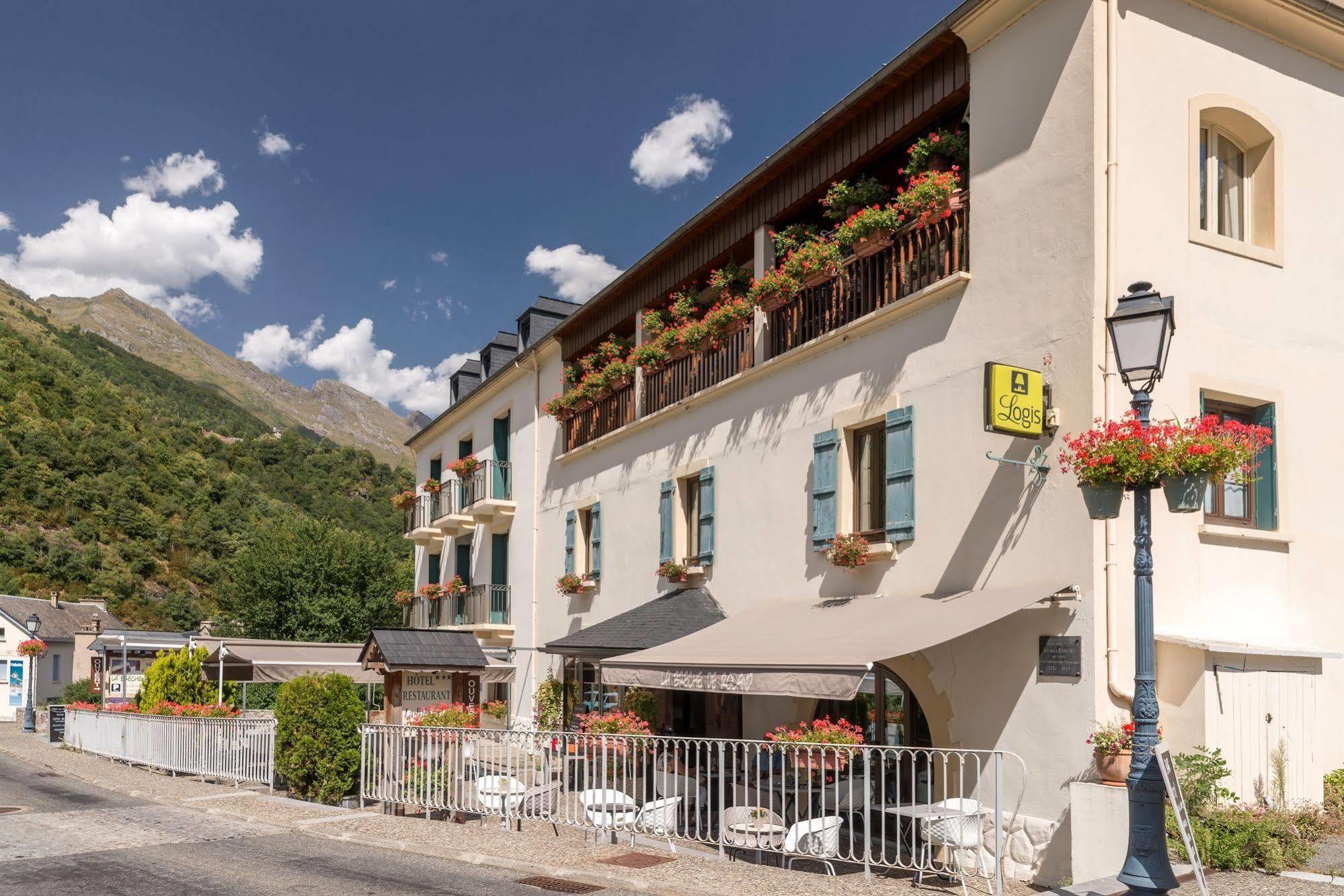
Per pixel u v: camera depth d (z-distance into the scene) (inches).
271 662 833.5
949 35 448.1
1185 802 320.8
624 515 733.9
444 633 611.2
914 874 353.7
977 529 412.5
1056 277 389.7
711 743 386.0
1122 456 284.0
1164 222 393.7
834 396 509.7
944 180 437.7
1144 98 395.2
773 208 584.4
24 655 1471.5
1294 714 368.8
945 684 415.2
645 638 552.7
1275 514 413.7
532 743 482.3
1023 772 374.9
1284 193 433.4
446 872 362.9
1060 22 401.1
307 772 554.9
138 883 343.6
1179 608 374.3
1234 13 424.8
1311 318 435.8
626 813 412.5
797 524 532.4
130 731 843.4
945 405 435.5
